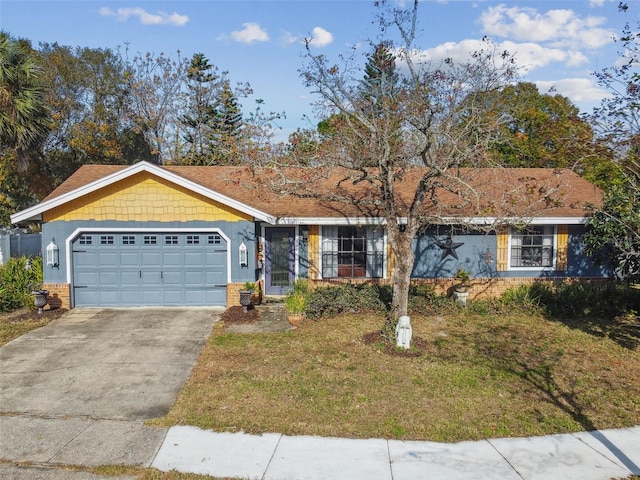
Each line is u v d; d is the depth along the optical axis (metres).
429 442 6.68
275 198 15.17
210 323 12.39
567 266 15.35
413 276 15.24
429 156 10.57
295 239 15.38
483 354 10.23
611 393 8.38
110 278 13.88
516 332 11.94
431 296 14.13
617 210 11.62
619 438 6.88
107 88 36.59
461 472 5.98
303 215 14.40
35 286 13.89
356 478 5.85
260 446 6.53
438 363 9.62
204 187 13.48
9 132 17.39
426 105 10.34
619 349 10.72
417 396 8.08
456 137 10.61
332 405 7.71
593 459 6.32
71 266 13.70
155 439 6.68
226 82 37.03
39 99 18.30
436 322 12.77
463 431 6.98
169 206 13.75
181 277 14.01
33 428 6.96
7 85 17.47
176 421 7.19
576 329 12.25
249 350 10.31
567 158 14.03
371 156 10.96
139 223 13.75
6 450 6.36
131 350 10.34
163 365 9.48
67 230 13.61
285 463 6.14
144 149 37.81
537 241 15.38
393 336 10.68
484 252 15.27
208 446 6.52
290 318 12.31
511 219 11.70
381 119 11.09
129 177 13.66
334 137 11.79
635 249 11.70
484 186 13.83
